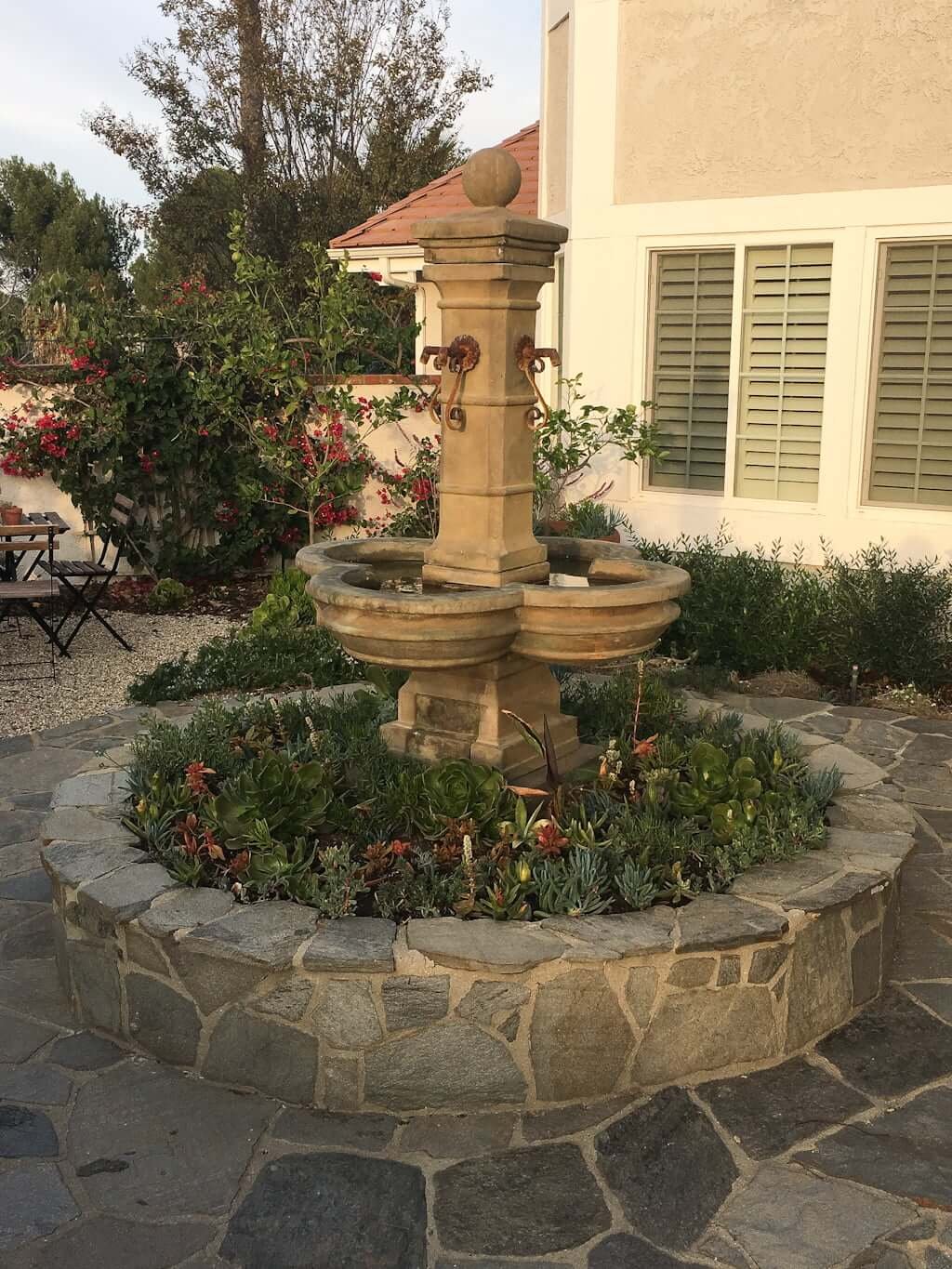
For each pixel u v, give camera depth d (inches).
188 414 374.9
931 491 287.0
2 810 204.2
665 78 298.8
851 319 284.8
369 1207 110.7
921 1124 122.7
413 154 866.8
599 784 165.8
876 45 270.1
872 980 146.2
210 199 863.1
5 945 160.6
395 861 143.2
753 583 287.3
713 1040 130.3
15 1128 121.7
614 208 313.0
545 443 315.9
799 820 150.3
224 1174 115.1
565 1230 108.0
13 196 1093.8
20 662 299.9
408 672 209.5
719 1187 113.5
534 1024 123.6
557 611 151.8
